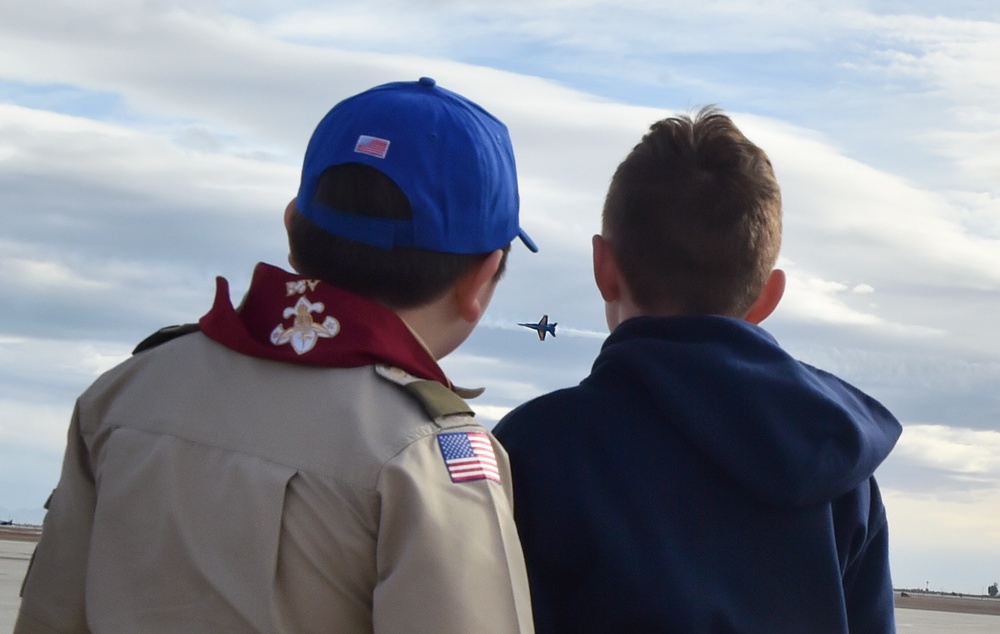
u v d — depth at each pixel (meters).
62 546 1.88
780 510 2.20
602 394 2.27
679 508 2.17
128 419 1.81
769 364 2.17
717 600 2.13
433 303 1.88
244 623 1.60
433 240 1.81
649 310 2.36
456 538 1.58
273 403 1.72
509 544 1.64
